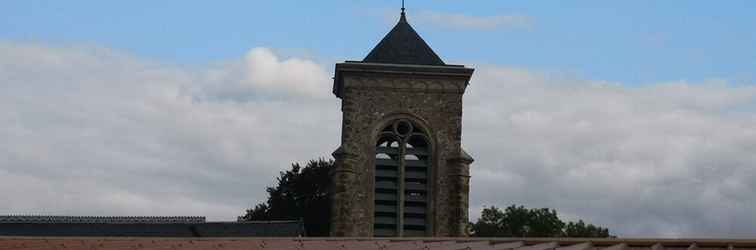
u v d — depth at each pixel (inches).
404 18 2407.7
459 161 2253.9
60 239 1075.3
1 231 2289.6
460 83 2284.7
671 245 978.1
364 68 2266.2
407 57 2319.1
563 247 973.2
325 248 1017.5
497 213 4608.8
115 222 2368.4
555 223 4552.2
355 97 2271.2
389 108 2272.4
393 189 2246.6
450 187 2250.2
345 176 2235.5
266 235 2391.7
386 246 1032.2
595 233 4527.6
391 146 2269.9
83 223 2352.4
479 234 4554.6
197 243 1066.1
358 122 2262.6
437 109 2278.5
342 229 2218.3
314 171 3604.8
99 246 1025.5
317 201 3582.7
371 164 2249.0
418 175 2252.7
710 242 969.5
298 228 2428.6
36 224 2322.8
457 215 2234.3
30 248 1002.1
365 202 2233.0
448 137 2269.9
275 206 3595.0
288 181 3614.7
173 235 2349.9
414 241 1088.2
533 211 4581.7
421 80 2282.2
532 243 1024.9
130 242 1063.6
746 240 962.1
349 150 2246.6
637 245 984.9
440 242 1067.9
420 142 2284.7
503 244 1010.1
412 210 2239.2
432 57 2327.8
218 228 2393.0
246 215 3634.4
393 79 2278.5
